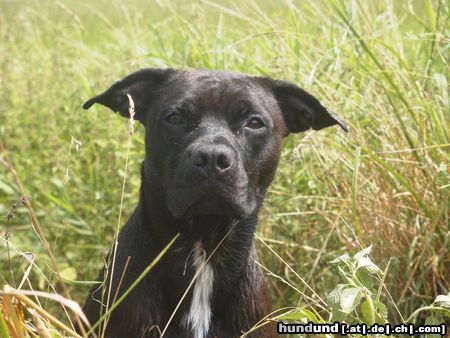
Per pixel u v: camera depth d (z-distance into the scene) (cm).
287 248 126
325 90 125
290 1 137
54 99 157
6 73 167
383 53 125
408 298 114
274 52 139
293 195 127
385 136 122
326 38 137
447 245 116
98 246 138
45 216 143
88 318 102
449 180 112
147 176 102
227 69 141
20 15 209
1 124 155
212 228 100
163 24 170
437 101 120
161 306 100
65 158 145
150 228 101
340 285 88
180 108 100
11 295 80
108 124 144
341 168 126
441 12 133
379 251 119
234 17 158
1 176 142
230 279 101
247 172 100
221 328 101
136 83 107
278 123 105
